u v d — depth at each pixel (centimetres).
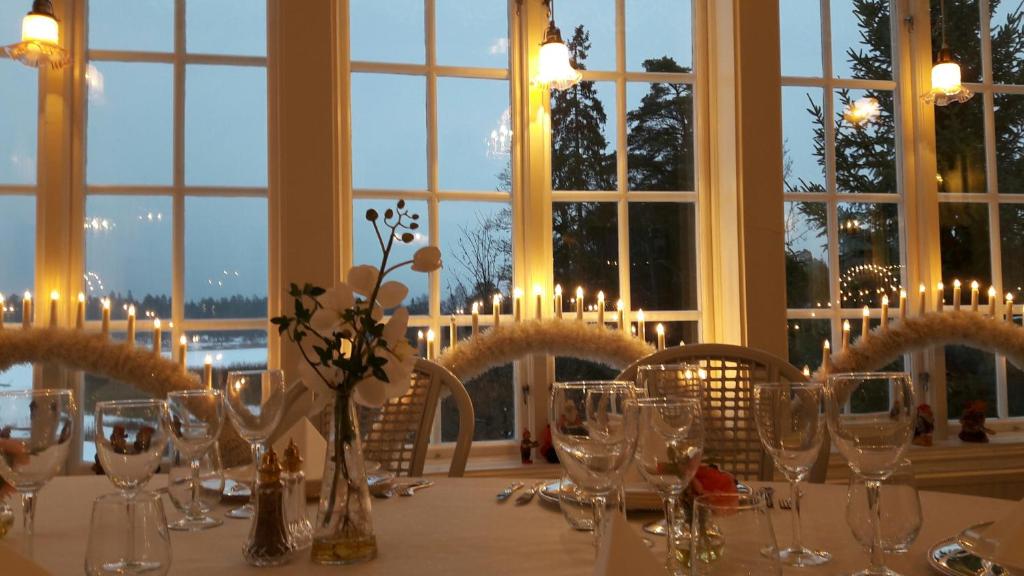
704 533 65
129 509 74
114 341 254
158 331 257
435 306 294
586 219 304
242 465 157
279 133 268
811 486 133
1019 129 333
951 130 328
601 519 91
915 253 321
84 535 109
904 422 83
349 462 96
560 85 280
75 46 272
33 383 260
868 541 88
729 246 299
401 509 121
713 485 89
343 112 288
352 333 100
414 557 96
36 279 267
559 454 89
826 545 98
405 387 105
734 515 64
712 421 188
